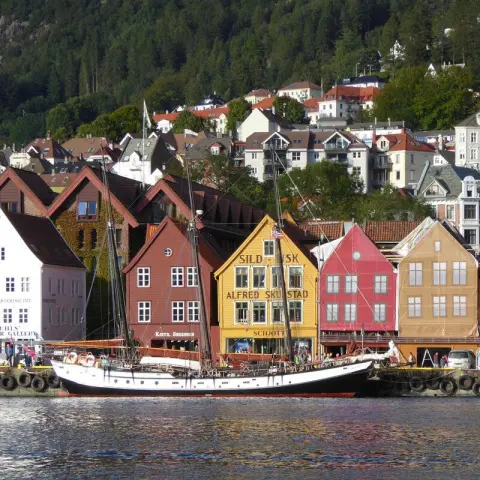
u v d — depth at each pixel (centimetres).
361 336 17550
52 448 12038
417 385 15975
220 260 19212
